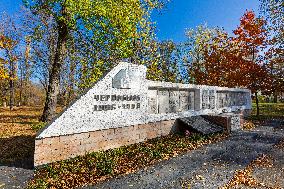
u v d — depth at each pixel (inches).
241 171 338.0
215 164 370.9
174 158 402.6
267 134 645.3
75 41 768.3
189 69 1791.3
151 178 311.6
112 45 722.8
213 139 564.7
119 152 429.4
